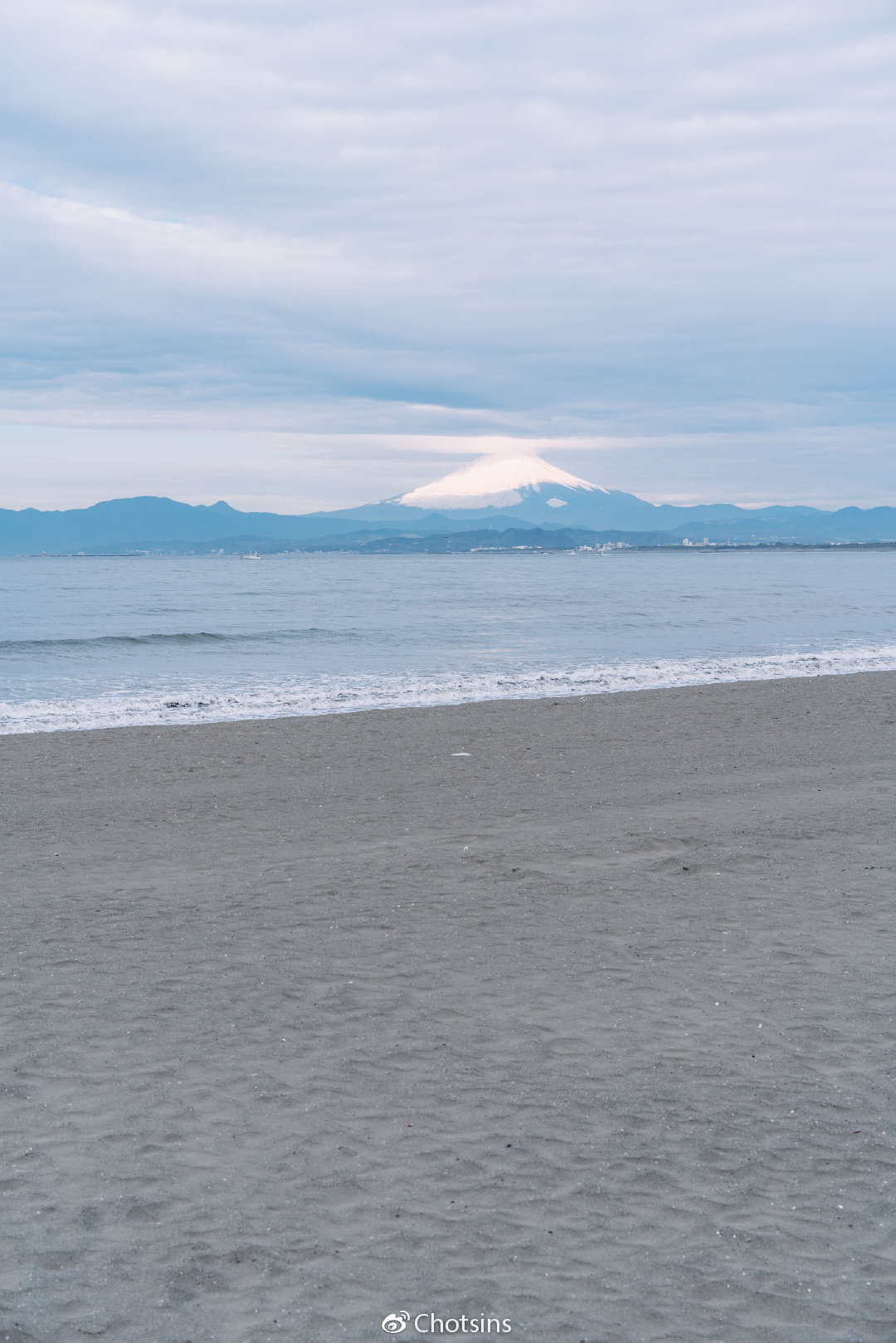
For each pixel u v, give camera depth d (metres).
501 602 51.91
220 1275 3.08
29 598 54.53
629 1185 3.59
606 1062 4.55
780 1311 2.96
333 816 9.52
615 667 24.06
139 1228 3.31
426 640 31.98
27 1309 2.91
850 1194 3.56
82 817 9.49
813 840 8.51
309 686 21.05
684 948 6.01
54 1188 3.51
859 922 6.46
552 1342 2.81
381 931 6.30
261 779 11.32
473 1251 3.22
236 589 65.88
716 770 11.69
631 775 11.43
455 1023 4.96
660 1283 3.08
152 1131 3.90
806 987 5.42
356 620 39.88
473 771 11.77
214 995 5.27
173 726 15.35
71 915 6.59
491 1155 3.77
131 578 89.31
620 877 7.48
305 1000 5.22
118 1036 4.75
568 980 5.52
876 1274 3.13
